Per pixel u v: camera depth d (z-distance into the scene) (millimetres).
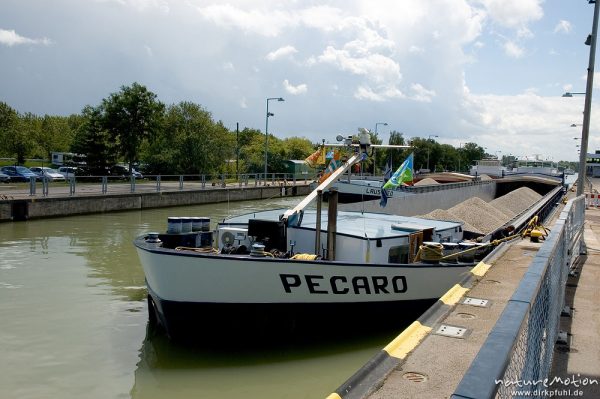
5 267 14773
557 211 26500
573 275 9711
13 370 7953
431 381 4621
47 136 63906
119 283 13234
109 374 7883
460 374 4762
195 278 8133
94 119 47094
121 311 10914
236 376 7930
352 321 9273
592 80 14469
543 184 52688
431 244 10297
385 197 12828
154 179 53812
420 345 5406
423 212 28609
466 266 10484
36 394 7195
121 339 9297
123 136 48031
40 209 25359
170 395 7266
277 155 69188
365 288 9203
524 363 2828
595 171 95312
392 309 9664
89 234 21250
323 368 8312
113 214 29000
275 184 52469
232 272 8156
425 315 6270
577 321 6969
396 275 9469
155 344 9039
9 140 53938
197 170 56250
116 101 47312
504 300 7074
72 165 49094
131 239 20219
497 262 9648
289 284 8523
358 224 11961
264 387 7594
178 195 35625
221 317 8359
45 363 8227
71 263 15484
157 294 8453
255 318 8492
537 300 3463
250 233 10320
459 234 13234
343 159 11148
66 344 9023
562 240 6508
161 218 27844
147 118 48000
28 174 41719
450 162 98125
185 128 58344
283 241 10172
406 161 12781
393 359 5020
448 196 34406
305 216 12984
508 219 25000
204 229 10211
